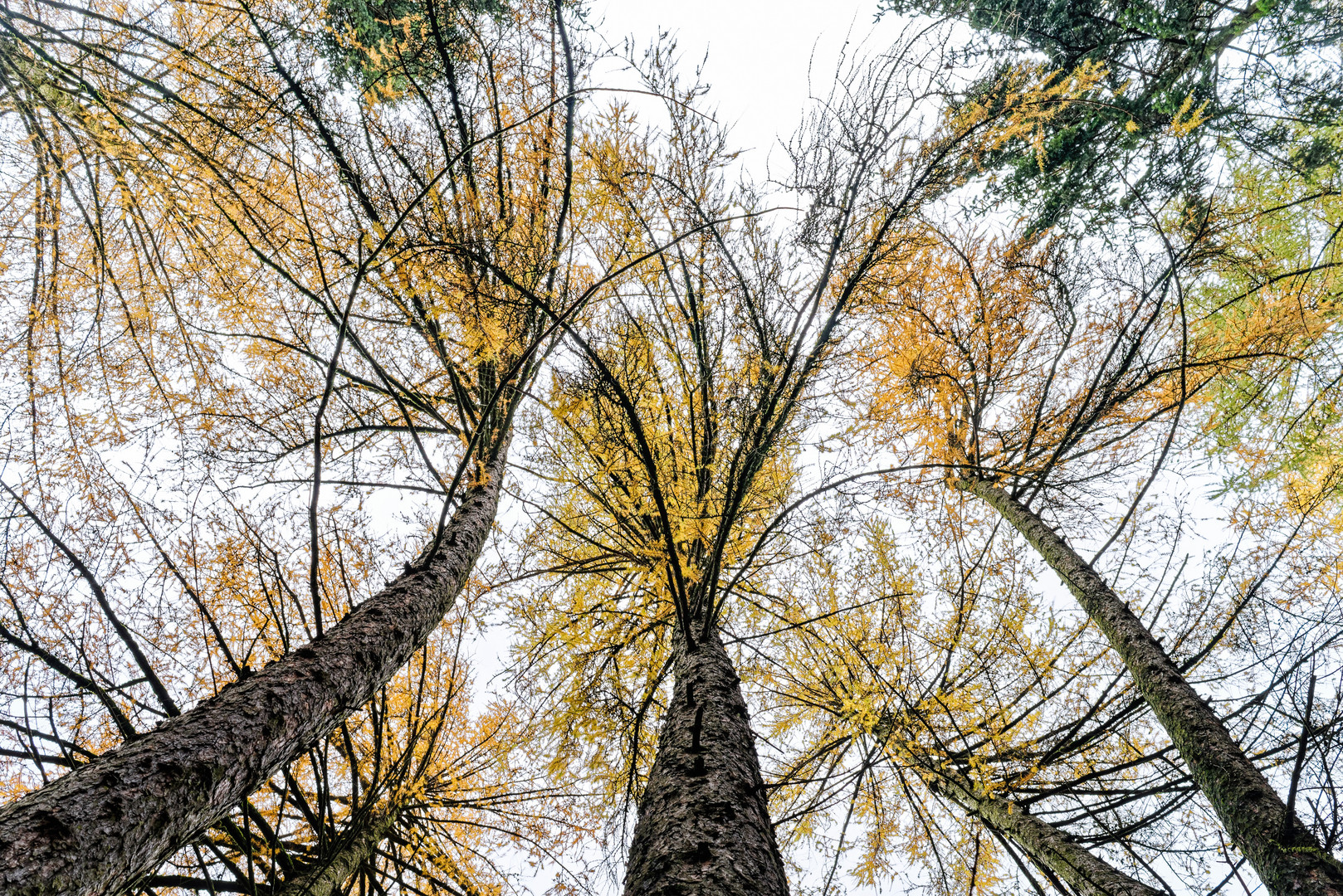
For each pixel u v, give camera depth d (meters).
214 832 2.91
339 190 3.38
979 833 4.50
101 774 1.55
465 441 4.36
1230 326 4.38
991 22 5.18
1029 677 4.38
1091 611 4.04
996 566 4.92
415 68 3.57
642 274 3.82
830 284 3.72
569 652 4.43
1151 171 5.38
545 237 3.72
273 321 3.86
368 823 3.33
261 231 3.12
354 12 3.39
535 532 4.82
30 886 1.22
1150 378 4.02
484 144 3.77
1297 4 4.25
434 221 3.12
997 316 5.53
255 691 1.99
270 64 3.06
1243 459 4.67
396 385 3.47
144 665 2.40
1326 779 2.36
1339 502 3.84
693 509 3.58
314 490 2.28
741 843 1.78
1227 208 4.58
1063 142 5.82
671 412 3.78
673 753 2.43
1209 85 4.84
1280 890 2.36
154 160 2.90
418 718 3.77
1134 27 4.95
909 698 4.05
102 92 2.66
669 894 1.52
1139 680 3.51
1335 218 4.55
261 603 3.59
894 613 4.74
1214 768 2.91
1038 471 4.84
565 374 3.27
